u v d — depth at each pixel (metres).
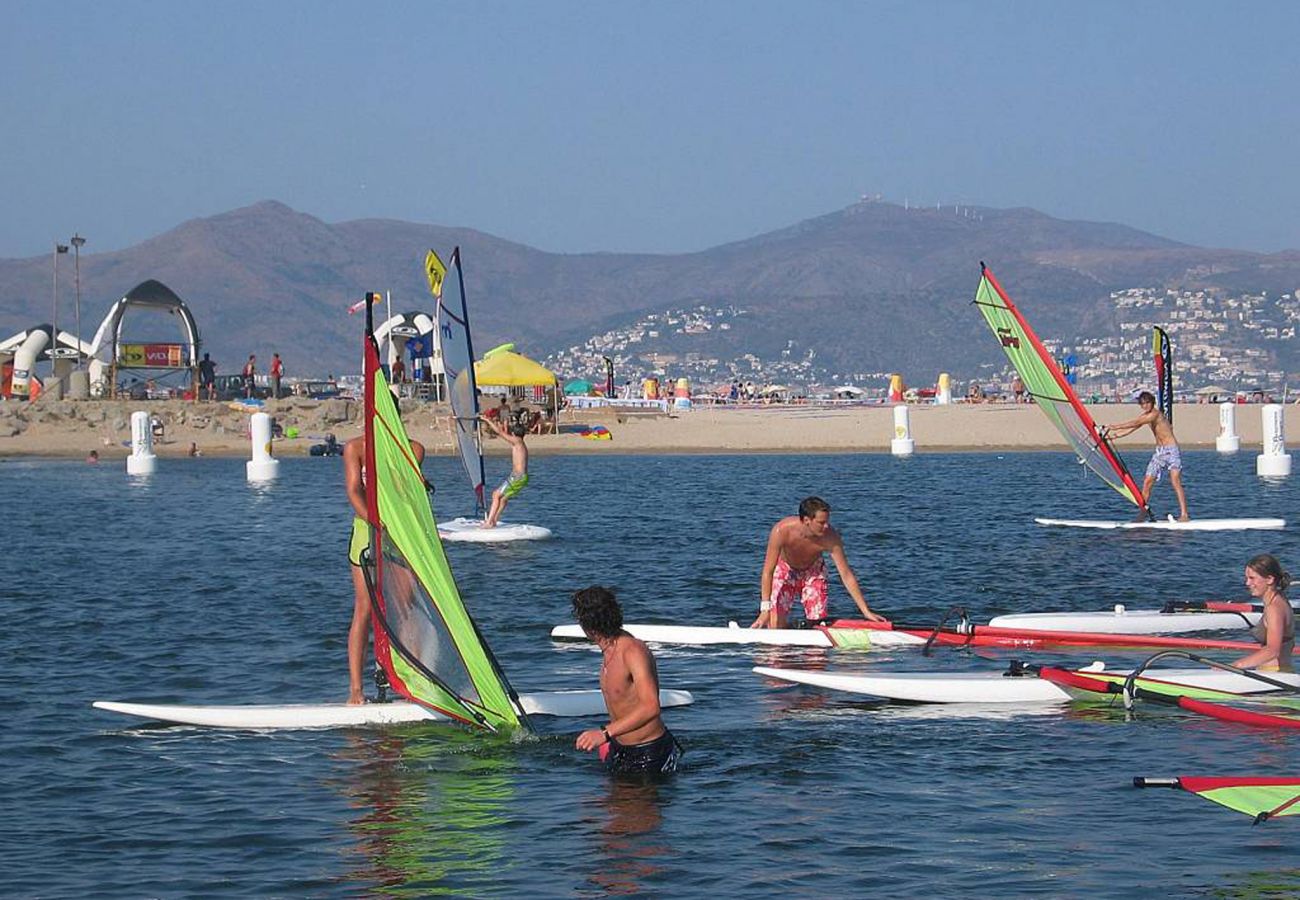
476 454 29.50
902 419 58.84
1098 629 17.70
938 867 9.39
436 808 10.70
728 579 22.44
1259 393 93.25
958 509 34.25
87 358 80.88
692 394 104.56
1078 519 31.70
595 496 39.59
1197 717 13.27
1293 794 9.98
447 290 28.83
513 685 14.80
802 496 38.62
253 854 9.77
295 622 18.53
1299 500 35.56
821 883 9.16
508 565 24.19
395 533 12.89
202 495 40.88
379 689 13.43
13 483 46.06
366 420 12.93
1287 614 14.26
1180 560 24.05
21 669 15.64
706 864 9.51
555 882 9.24
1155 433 29.16
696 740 12.51
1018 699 13.95
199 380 75.56
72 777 11.51
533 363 53.34
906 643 16.70
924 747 12.26
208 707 13.26
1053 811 10.48
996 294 29.59
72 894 9.06
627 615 19.19
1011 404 78.69
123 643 17.12
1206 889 8.95
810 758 11.93
